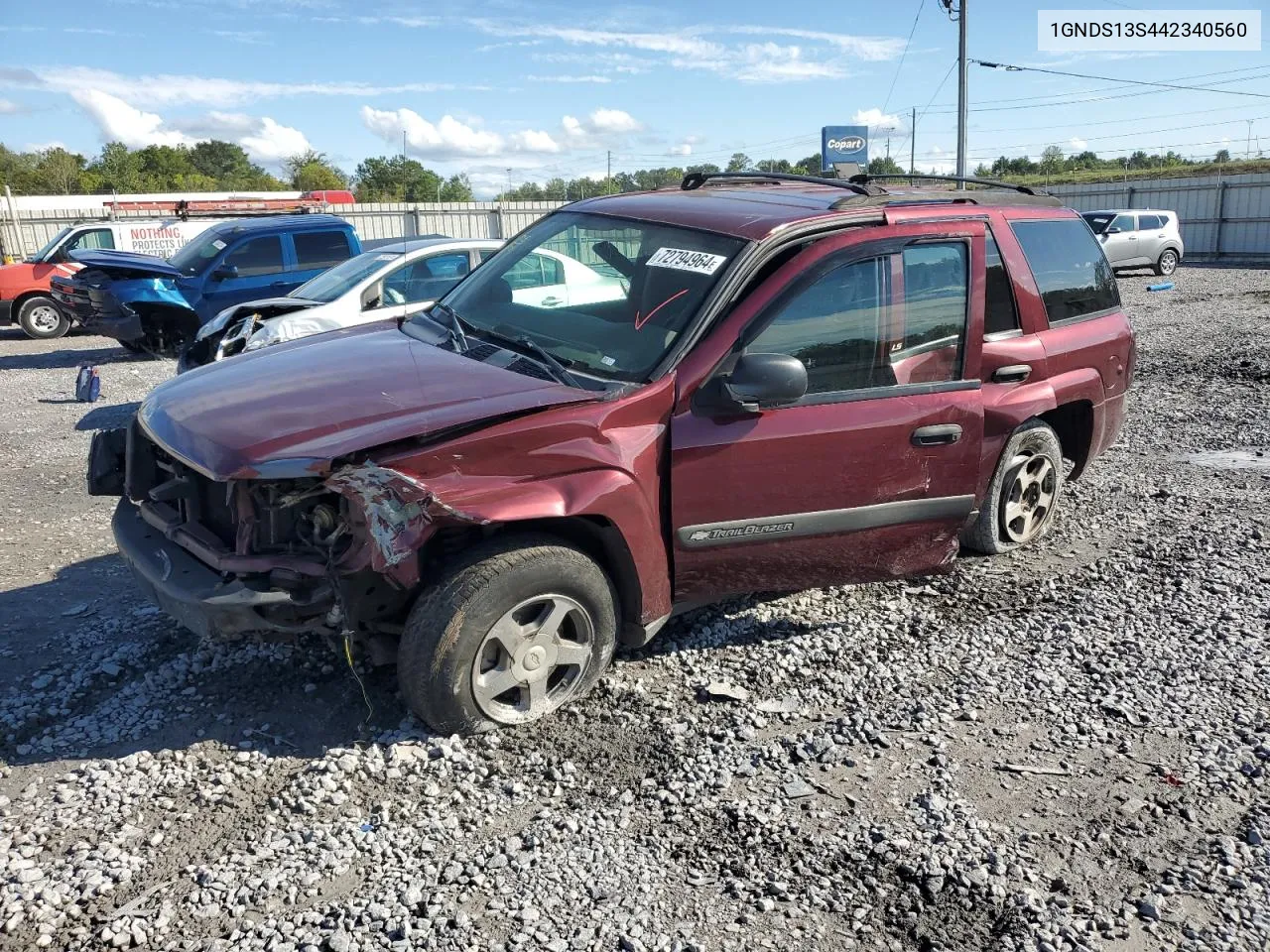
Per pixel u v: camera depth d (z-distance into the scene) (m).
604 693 4.01
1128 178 47.25
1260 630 4.68
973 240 4.57
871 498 4.20
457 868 2.99
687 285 4.01
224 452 3.37
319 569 3.34
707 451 3.82
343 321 8.56
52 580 5.23
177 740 3.63
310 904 2.83
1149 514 6.32
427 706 3.50
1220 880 3.03
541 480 3.53
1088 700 4.08
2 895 2.81
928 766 3.60
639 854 3.08
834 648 4.47
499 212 34.06
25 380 12.78
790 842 3.16
